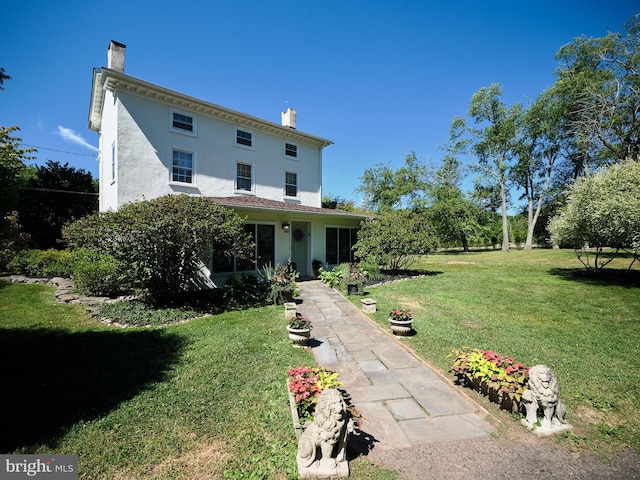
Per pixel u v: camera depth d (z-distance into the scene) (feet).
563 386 12.76
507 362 11.97
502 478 7.89
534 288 34.73
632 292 31.63
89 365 14.51
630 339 18.43
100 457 8.54
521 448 9.05
